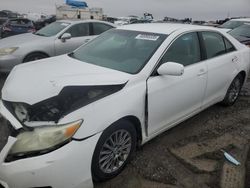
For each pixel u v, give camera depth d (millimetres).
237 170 3527
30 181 2516
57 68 3412
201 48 4301
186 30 4125
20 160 2525
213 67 4441
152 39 3852
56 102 2797
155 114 3516
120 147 3213
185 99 3963
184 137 4270
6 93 2945
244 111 5391
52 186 2578
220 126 4715
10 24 19891
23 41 7418
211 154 3844
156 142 4070
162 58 3615
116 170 3240
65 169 2594
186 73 3891
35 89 2832
